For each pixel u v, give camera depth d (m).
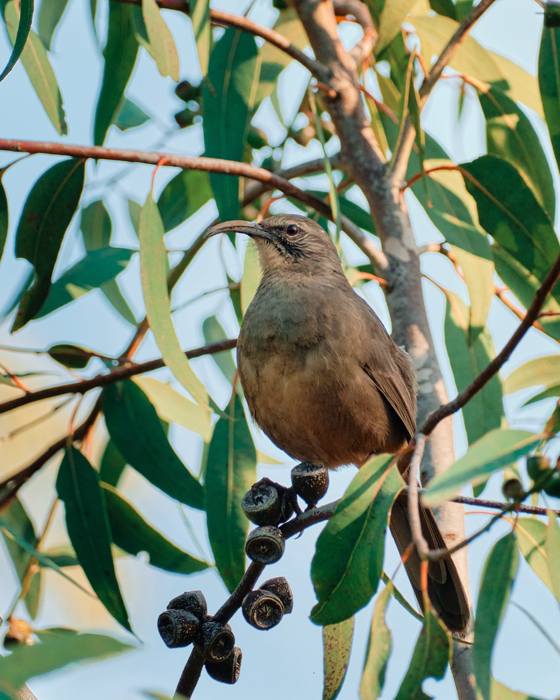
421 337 10.01
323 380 9.12
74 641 5.07
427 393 9.80
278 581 7.62
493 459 6.04
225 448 9.88
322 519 7.98
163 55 9.33
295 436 9.52
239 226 10.13
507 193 9.70
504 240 9.86
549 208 10.73
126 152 9.10
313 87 10.64
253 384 9.34
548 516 7.66
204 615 7.59
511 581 6.70
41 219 9.78
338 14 11.26
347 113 10.52
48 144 8.96
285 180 10.04
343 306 9.33
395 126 11.11
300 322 9.16
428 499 5.90
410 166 10.65
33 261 9.84
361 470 7.25
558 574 7.59
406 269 10.22
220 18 10.09
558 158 9.94
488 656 6.55
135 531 10.25
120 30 10.75
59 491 9.85
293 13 11.65
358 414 9.29
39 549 10.06
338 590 7.07
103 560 9.68
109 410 10.37
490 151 10.87
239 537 9.67
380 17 9.77
